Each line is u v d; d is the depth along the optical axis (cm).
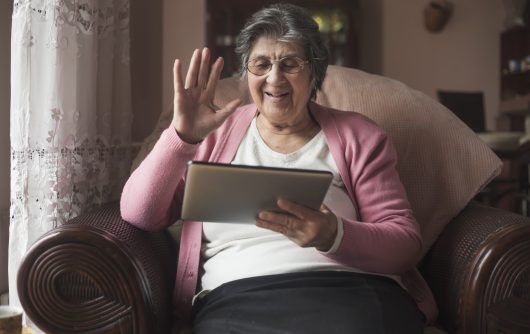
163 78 268
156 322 112
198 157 135
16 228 146
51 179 148
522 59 553
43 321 108
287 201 102
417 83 556
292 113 125
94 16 162
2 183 181
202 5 427
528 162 292
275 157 129
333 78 163
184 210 103
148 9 248
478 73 559
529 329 105
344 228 110
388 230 116
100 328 108
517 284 107
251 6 557
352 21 564
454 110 449
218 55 556
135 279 108
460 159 146
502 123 553
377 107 156
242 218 107
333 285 112
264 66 124
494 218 121
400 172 147
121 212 124
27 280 107
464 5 554
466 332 111
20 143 143
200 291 126
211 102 117
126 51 186
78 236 107
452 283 119
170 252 137
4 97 181
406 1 548
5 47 180
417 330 110
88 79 160
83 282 108
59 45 146
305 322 106
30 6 141
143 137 241
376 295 111
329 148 130
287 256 119
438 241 134
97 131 172
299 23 122
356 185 128
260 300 111
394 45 550
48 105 146
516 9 546
